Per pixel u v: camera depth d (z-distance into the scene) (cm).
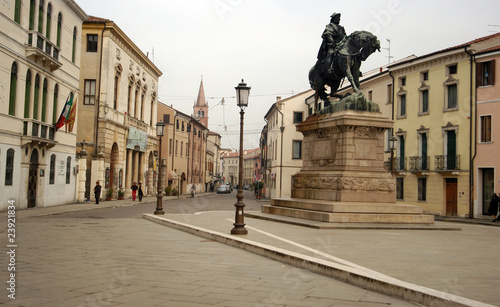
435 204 3412
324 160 1736
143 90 5091
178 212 2639
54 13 2888
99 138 3834
